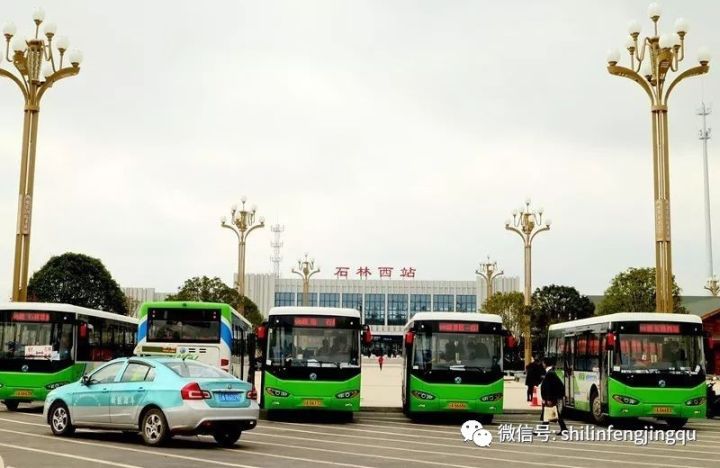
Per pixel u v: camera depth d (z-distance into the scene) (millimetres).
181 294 49906
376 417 25859
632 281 54969
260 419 24062
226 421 15469
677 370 21656
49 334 23422
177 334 23547
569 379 26234
